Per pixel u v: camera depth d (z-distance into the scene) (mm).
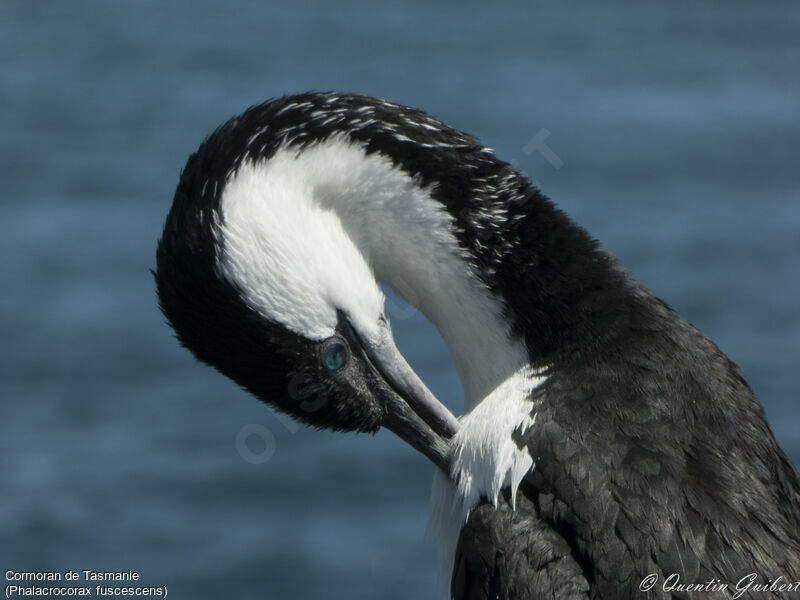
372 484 16359
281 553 15000
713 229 23875
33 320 21453
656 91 33594
